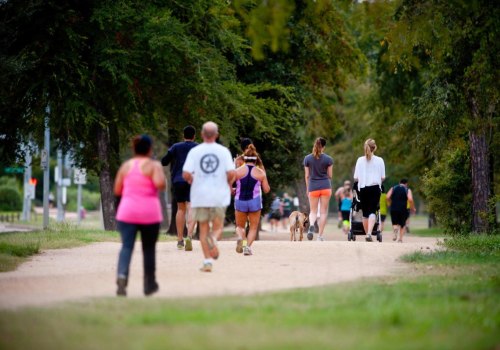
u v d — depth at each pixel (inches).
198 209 1659.7
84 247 2379.4
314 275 1612.9
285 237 4803.2
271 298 1254.9
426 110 3009.4
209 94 3201.3
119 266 1344.7
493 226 3233.3
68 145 3757.4
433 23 1927.9
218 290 1400.1
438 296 1273.4
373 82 5570.9
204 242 1667.1
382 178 2598.4
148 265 1359.5
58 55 2989.7
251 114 3464.6
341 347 891.4
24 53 2888.8
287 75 4153.5
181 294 1354.6
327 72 4404.5
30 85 3014.3
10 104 3122.5
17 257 2000.5
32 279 1572.3
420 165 5305.1
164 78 3206.2
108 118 3361.2
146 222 1354.6
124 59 3024.1
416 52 3260.3
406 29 1940.2
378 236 2640.3
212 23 3334.2
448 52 2164.1
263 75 4069.9
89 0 3014.3
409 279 1504.7
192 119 3356.3
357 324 1029.8
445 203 3708.2
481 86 2111.2
